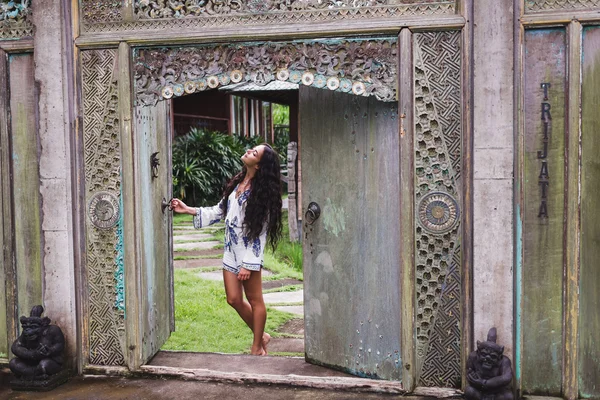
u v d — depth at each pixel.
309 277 3.92
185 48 3.42
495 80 3.09
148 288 3.82
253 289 4.04
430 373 3.31
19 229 3.69
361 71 3.24
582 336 3.13
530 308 3.18
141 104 3.49
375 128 3.47
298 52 3.30
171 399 3.28
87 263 3.62
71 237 3.57
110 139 3.53
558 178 3.10
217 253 8.76
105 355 3.65
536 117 3.10
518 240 3.12
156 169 4.00
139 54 3.47
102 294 3.63
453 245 3.23
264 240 3.92
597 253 3.10
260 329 4.07
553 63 3.07
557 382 3.18
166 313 4.30
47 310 3.62
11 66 3.63
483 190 3.14
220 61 3.39
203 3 3.39
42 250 3.60
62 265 3.59
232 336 4.87
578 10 3.01
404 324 3.26
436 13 3.16
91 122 3.54
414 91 3.19
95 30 3.50
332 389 3.38
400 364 3.45
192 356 4.04
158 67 3.46
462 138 3.16
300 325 5.22
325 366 3.85
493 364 3.01
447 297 3.26
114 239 3.59
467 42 3.11
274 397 3.29
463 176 3.17
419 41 3.18
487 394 3.07
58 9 3.48
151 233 3.90
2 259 3.71
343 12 3.24
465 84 3.12
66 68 3.49
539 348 3.19
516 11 3.05
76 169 3.55
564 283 3.12
